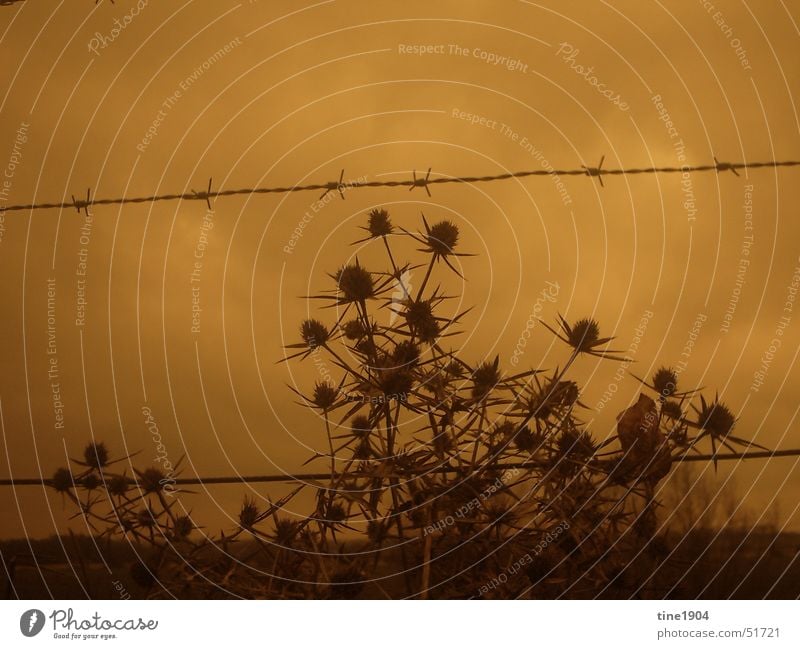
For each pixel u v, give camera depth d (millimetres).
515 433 900
